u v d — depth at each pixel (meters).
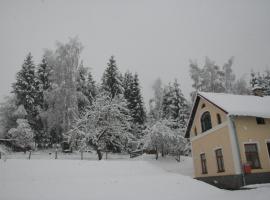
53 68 41.12
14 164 21.47
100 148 33.75
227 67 51.78
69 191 15.82
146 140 36.00
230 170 20.50
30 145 37.81
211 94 24.78
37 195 14.72
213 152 23.08
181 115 47.66
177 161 36.12
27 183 17.06
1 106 42.97
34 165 22.00
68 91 38.94
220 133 22.05
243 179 19.45
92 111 35.88
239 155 19.98
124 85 54.91
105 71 52.22
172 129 37.41
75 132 34.34
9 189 15.58
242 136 20.67
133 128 47.03
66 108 38.38
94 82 53.69
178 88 51.72
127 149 44.38
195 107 26.34
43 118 40.91
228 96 24.53
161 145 35.44
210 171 23.52
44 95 40.94
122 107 37.06
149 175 22.45
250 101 23.72
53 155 36.41
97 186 17.20
